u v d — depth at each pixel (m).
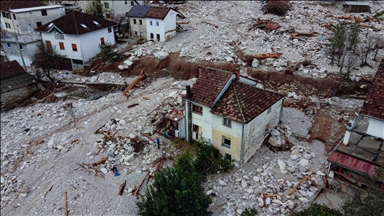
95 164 27.83
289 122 31.73
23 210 24.17
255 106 26.11
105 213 22.95
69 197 24.67
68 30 47.56
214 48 47.22
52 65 50.41
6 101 41.03
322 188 23.31
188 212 19.53
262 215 21.50
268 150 28.14
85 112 37.47
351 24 47.19
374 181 19.05
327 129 30.42
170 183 20.39
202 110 26.80
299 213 19.88
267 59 42.97
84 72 47.81
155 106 36.44
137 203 21.39
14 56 52.47
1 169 29.09
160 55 46.16
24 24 58.59
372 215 16.70
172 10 52.41
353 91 36.59
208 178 25.16
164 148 29.00
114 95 40.78
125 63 46.06
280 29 52.28
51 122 36.12
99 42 51.56
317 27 53.12
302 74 39.53
